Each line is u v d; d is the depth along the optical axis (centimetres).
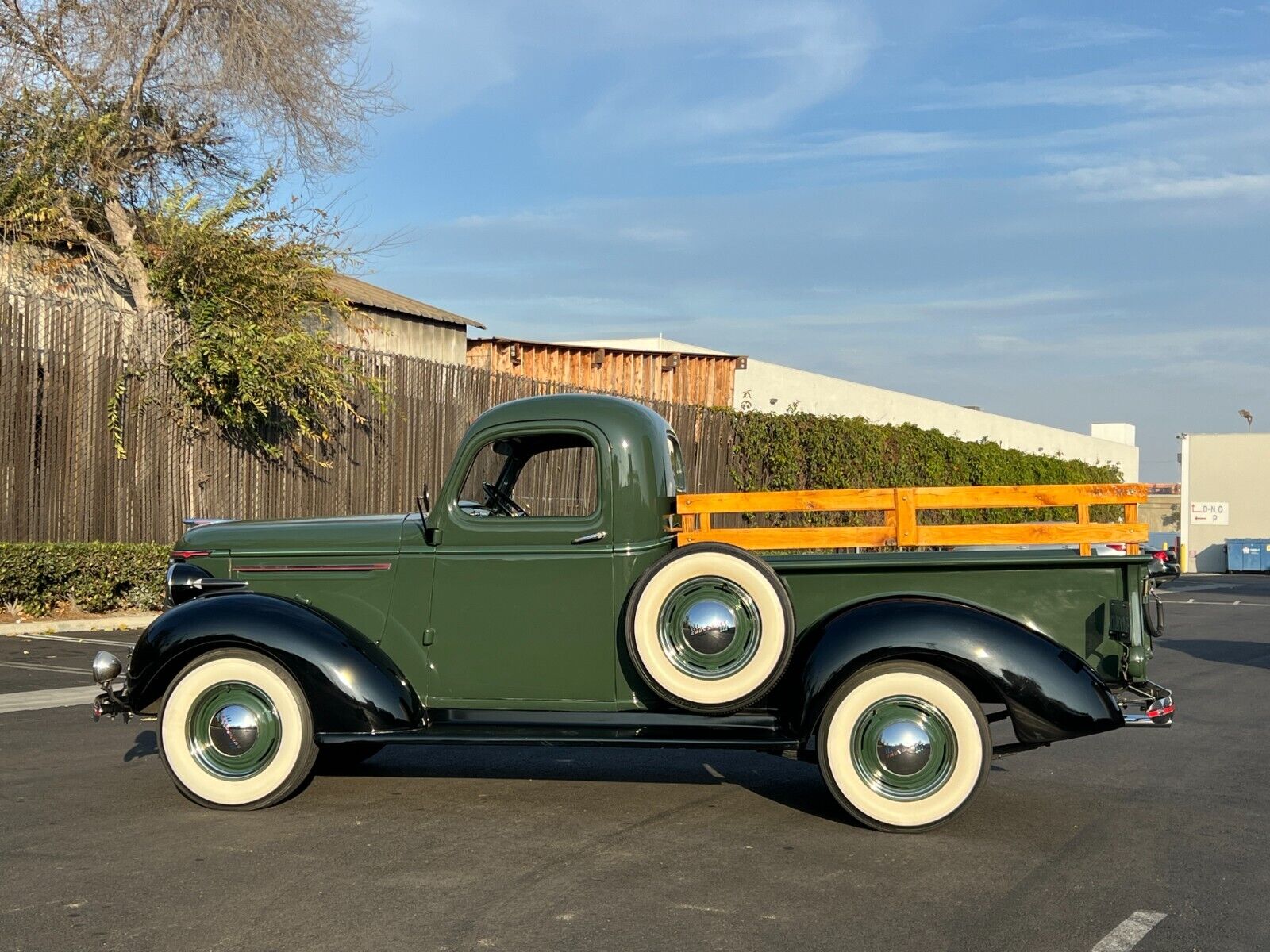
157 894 471
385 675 608
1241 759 772
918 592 584
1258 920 448
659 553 618
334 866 511
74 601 1322
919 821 564
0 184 1555
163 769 704
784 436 2436
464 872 502
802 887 484
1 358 1255
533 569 622
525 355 2283
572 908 455
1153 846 553
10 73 1630
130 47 1720
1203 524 5494
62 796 637
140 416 1395
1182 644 1555
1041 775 719
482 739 588
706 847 543
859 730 569
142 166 1769
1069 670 550
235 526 677
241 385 1420
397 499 1645
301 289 1605
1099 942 423
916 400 3569
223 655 611
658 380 2512
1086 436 4950
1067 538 587
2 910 452
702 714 591
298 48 1817
